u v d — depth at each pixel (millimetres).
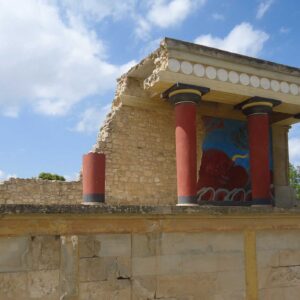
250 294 8320
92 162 11281
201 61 13266
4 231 6312
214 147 15953
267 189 13836
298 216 9141
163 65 12859
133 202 14273
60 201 13992
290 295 8812
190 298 7672
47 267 6551
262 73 14352
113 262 7066
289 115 16500
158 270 7445
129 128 14633
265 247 8711
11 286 6273
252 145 14125
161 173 15016
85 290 6777
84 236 6895
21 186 13570
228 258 8203
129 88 14680
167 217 7617
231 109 16281
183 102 12977
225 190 15906
